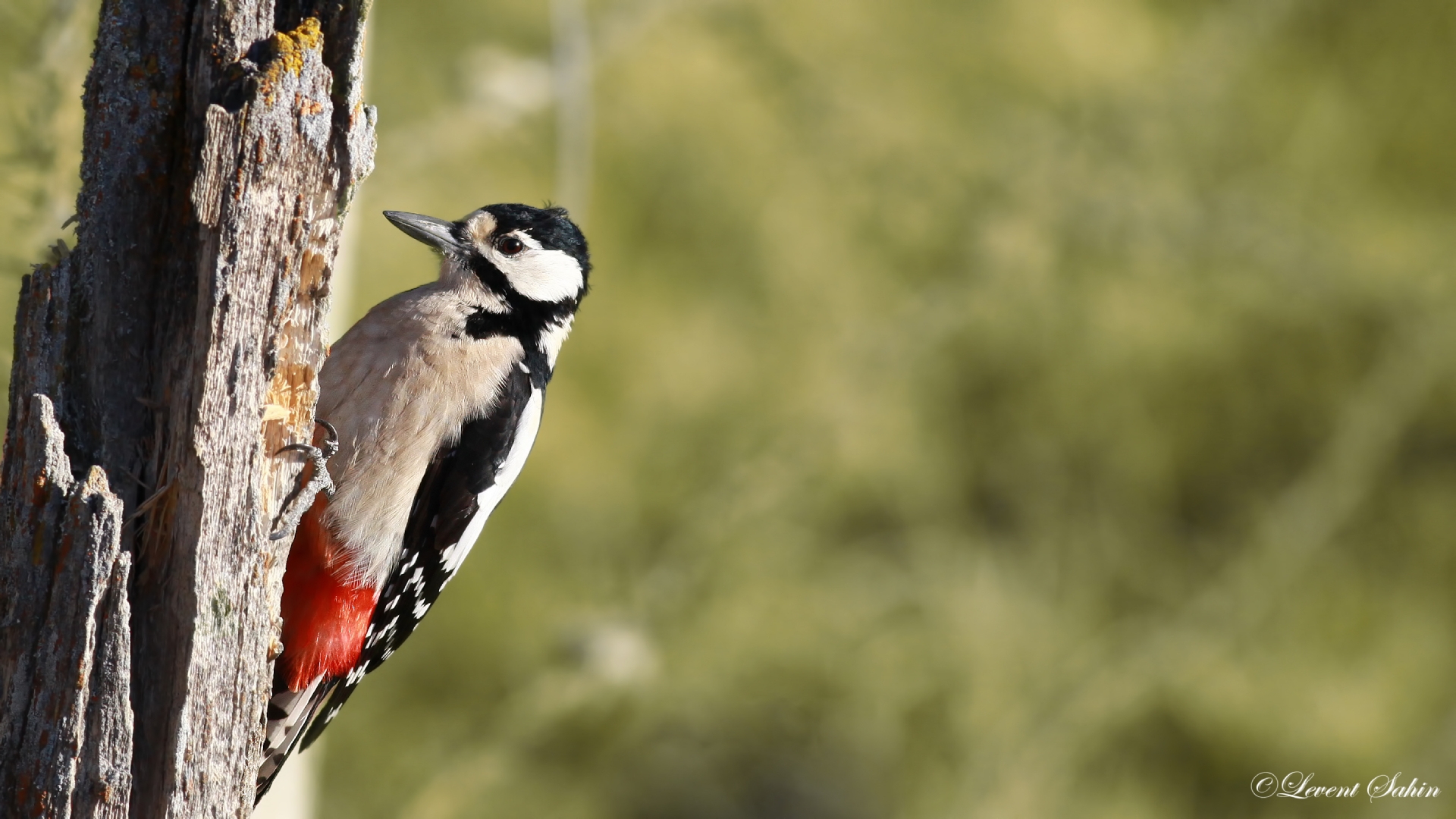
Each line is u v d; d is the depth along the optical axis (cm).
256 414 398
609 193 1501
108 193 391
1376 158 1688
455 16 1404
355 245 773
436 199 1273
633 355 1466
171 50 391
